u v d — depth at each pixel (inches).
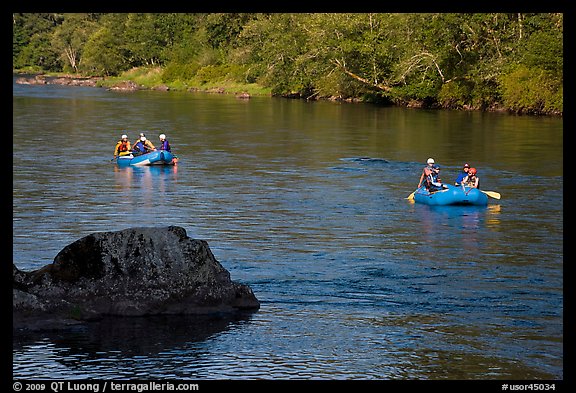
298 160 1465.3
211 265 615.2
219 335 563.2
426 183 1106.7
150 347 540.7
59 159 1448.1
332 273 727.1
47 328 565.0
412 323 593.6
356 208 1039.6
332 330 577.3
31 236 859.4
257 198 1096.2
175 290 601.0
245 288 622.5
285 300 644.7
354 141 1765.5
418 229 919.7
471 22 2669.8
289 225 930.7
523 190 1182.9
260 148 1635.1
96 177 1259.2
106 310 587.8
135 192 1132.5
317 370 511.2
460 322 595.5
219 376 500.7
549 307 632.4
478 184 1115.3
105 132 1913.1
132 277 599.2
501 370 512.4
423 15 2746.1
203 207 1031.6
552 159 1478.8
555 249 828.0
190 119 2293.3
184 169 1349.7
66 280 595.8
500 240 868.0
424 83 2743.6
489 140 1776.6
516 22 2694.4
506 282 703.7
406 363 522.6
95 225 919.7
